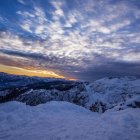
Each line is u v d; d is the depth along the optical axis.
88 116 14.55
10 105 15.72
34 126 11.30
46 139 8.90
